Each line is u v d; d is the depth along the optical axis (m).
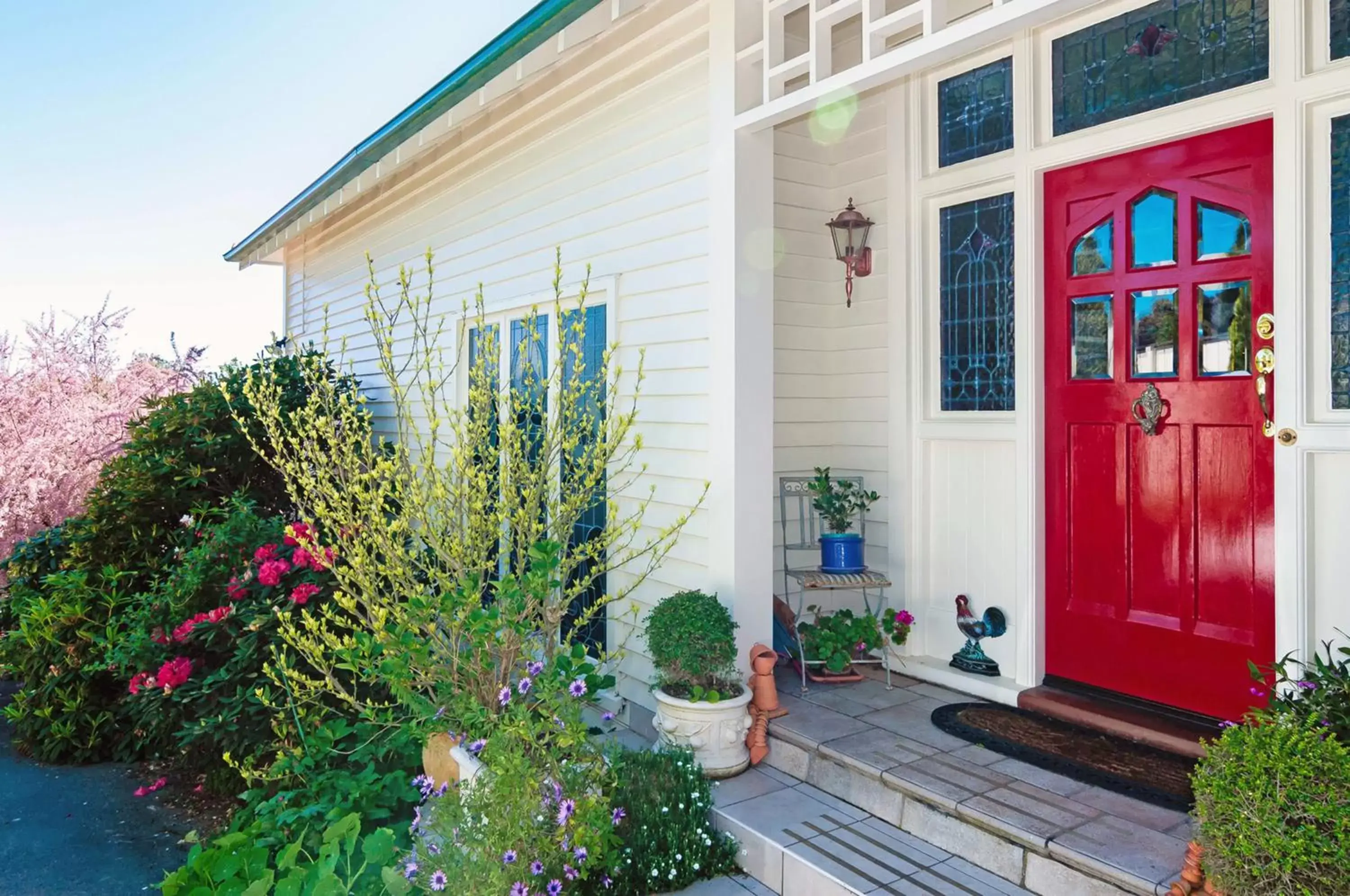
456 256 6.62
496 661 3.53
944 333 4.01
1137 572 3.30
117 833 4.05
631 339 4.61
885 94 4.20
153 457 6.19
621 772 3.19
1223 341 3.02
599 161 4.87
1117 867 2.29
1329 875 1.84
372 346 8.23
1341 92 2.62
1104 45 3.33
